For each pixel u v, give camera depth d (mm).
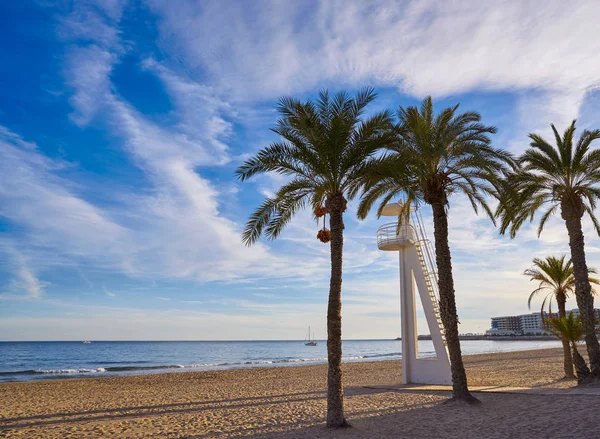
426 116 16656
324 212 13148
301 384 26500
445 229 15797
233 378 33531
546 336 184000
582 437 9641
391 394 18281
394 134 13195
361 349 145250
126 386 27906
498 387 19094
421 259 21766
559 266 22875
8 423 13820
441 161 15891
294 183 13109
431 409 14219
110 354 101125
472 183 15953
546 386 19500
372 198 16406
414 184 16344
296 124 12711
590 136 17844
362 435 10930
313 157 12523
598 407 12781
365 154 12773
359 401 16781
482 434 10570
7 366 62969
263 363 65375
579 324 22234
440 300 15680
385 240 21844
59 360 77750
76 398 21156
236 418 14109
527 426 11047
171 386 27578
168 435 11648
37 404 18734
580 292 18125
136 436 11586
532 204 19484
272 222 13844
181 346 167250
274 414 14695
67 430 12539
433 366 20672
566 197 18516
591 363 17859
